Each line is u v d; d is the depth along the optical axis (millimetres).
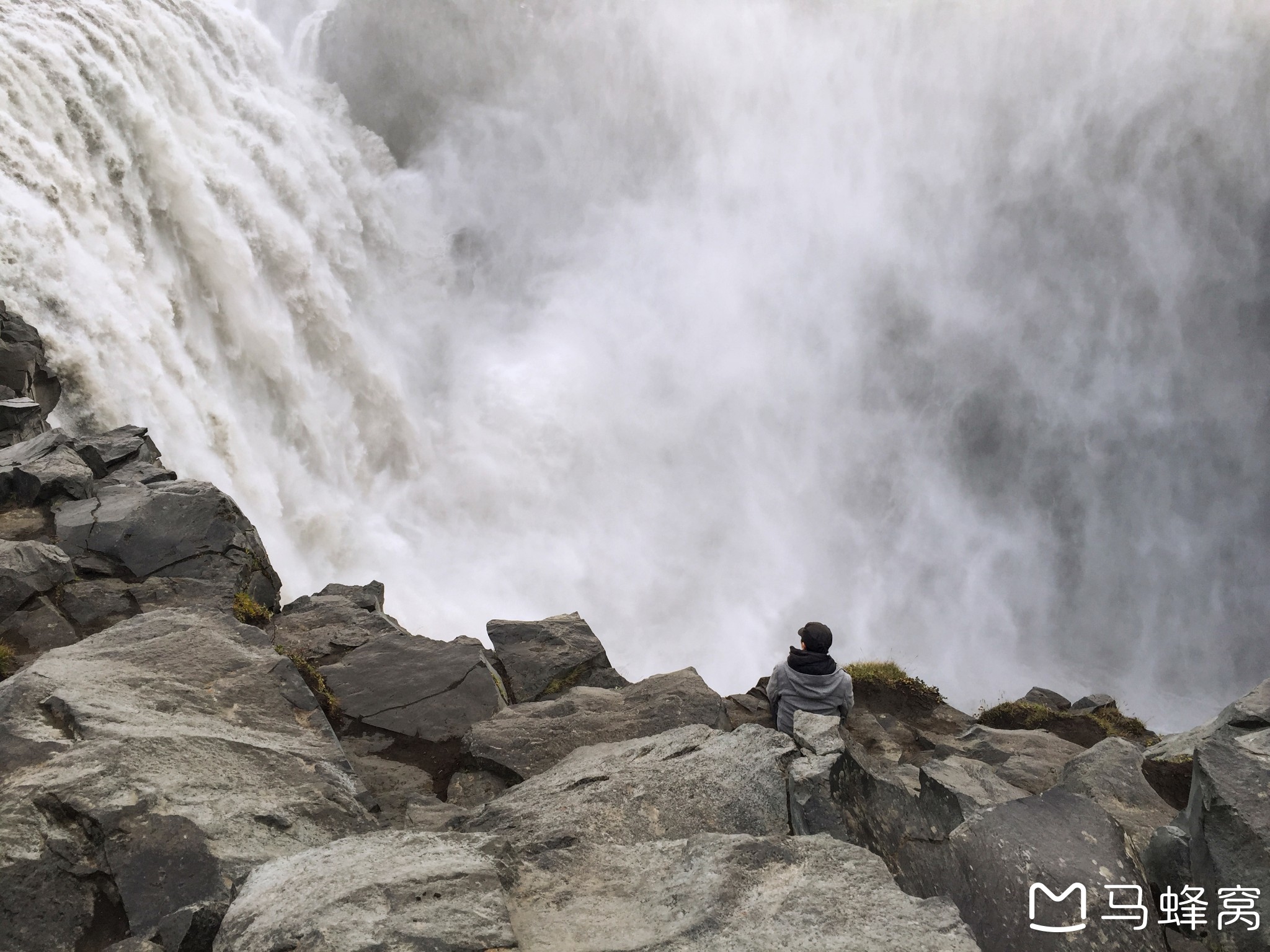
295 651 7504
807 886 3342
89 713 4637
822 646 7230
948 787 4129
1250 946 3508
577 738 6461
